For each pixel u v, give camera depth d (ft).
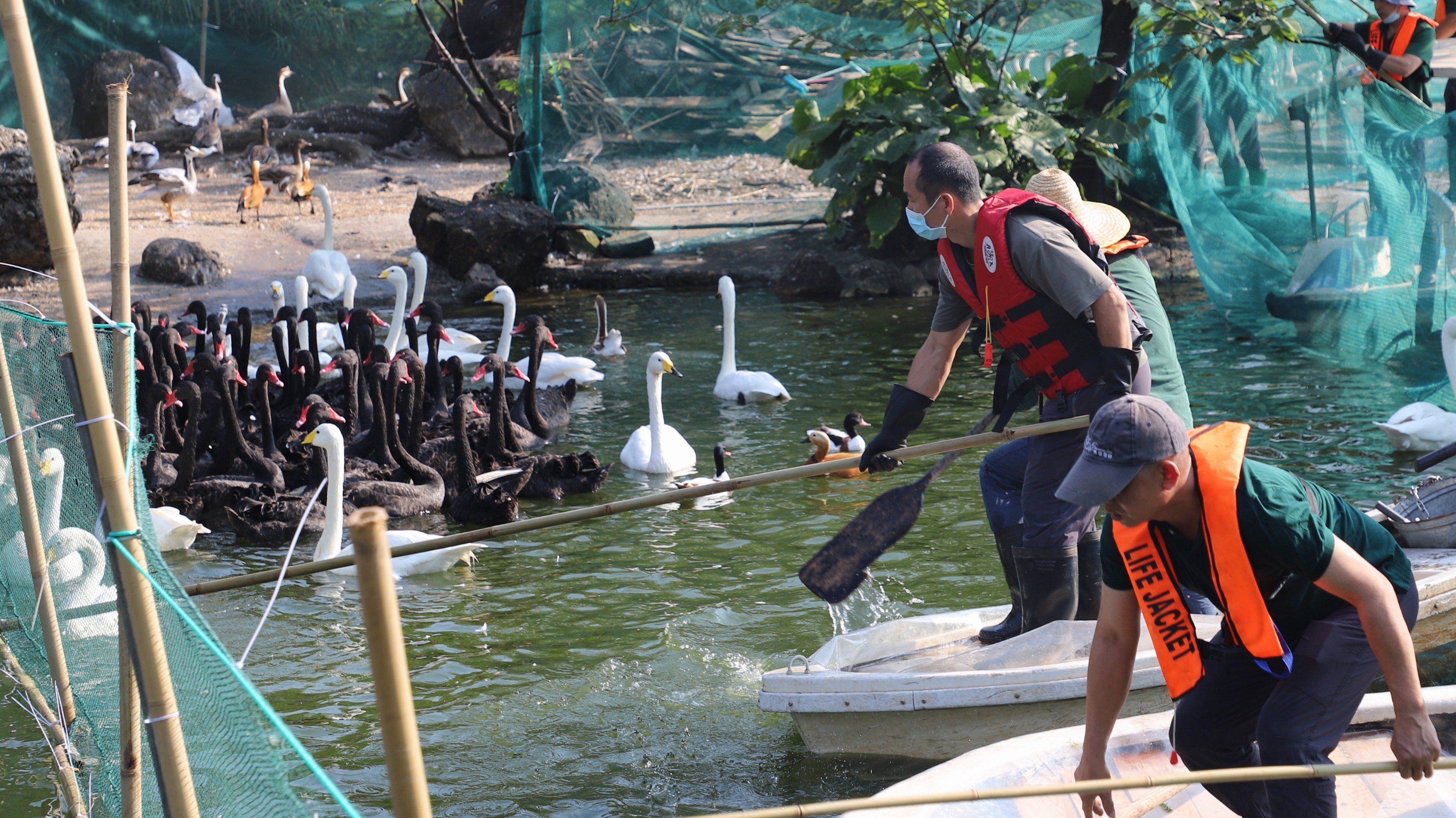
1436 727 15.84
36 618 20.21
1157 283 61.05
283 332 54.03
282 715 20.92
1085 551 20.51
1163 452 11.64
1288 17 46.62
